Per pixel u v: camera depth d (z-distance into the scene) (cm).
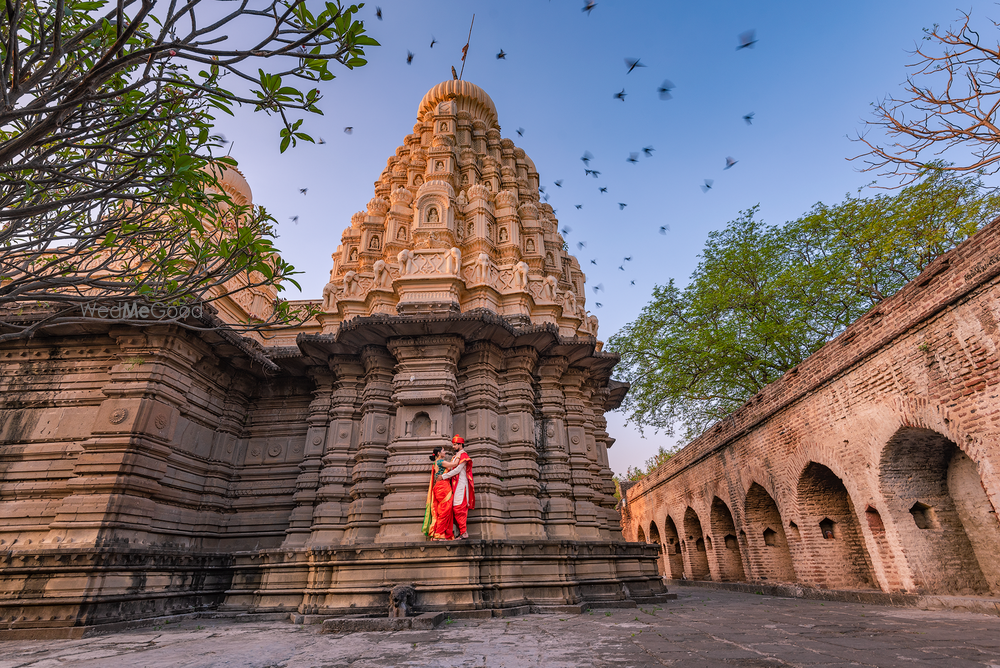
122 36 272
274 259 457
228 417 1168
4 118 271
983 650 448
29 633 702
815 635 560
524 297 1198
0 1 327
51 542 811
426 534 885
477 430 1038
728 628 632
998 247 642
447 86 1733
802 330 1667
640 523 2597
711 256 1875
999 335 650
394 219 1312
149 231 467
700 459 1705
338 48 326
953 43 777
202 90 322
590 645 529
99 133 334
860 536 1092
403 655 500
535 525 977
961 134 783
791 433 1151
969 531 853
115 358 985
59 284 389
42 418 940
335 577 867
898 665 395
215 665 472
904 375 814
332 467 1049
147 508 909
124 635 704
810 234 1702
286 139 355
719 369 1830
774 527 1353
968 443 695
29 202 409
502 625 706
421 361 1061
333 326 1202
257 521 1100
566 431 1192
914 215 1378
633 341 2005
